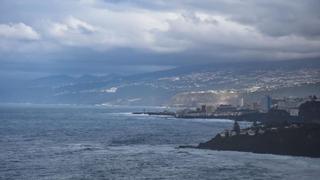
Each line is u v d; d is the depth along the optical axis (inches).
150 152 4690.0
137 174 3363.7
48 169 3597.4
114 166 3730.3
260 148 4557.1
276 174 3297.2
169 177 3235.7
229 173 3344.0
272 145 4530.0
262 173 3346.5
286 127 4968.0
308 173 3344.0
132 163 3890.3
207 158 4143.7
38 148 5108.3
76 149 5009.8
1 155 4446.4
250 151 4581.7
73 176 3302.2
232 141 4840.1
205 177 3213.6
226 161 3932.1
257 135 4756.4
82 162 3969.0
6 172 3462.1
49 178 3235.7
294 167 3590.1
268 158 4101.9
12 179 3211.1
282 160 3961.6
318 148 4296.3
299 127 4822.8
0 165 3789.4
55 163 3912.4
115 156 4370.1
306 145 4360.2
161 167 3659.0
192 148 4975.4
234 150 4714.6
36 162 3973.9
